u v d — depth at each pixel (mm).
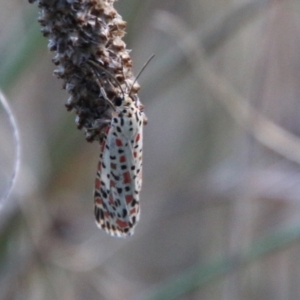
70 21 271
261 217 364
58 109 371
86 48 272
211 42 346
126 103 279
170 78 350
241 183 357
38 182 354
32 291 353
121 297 371
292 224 335
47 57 365
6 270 348
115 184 285
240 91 366
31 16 333
